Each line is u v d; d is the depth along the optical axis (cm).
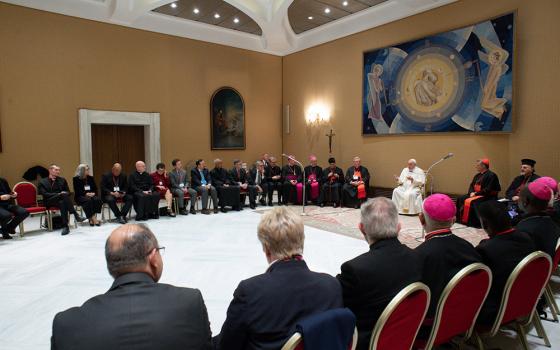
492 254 227
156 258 137
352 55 925
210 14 902
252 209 839
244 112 1068
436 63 746
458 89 714
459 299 198
